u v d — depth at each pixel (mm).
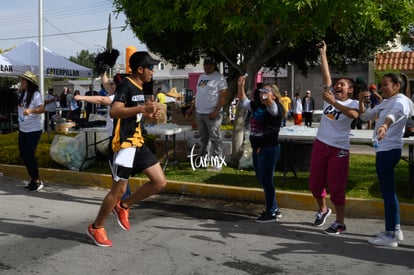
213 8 7648
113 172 4926
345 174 5727
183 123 11016
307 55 13672
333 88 5895
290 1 6547
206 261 4820
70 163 9328
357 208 6707
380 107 5402
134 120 4988
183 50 13453
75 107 19938
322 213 6207
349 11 7129
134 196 5250
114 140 4914
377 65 24875
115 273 4445
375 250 5223
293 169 8477
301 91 31141
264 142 6145
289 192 7219
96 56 6973
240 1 7371
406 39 10562
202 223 6305
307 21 7855
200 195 7773
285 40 9125
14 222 6195
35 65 15656
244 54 9570
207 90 8898
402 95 5254
